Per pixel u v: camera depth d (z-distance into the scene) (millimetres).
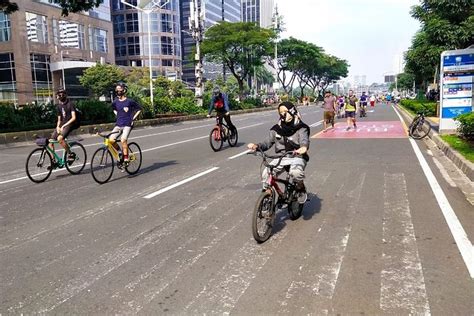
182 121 30406
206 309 3471
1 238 5277
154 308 3502
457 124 14305
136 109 9234
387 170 9344
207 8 116500
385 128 20406
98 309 3502
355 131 19062
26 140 17484
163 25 96625
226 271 4199
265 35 46219
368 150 12617
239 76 52688
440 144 12820
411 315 3328
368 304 3504
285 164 5324
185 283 3953
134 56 97000
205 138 17344
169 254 4672
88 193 7660
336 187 7766
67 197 7371
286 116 5473
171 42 98438
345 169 9547
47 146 8992
